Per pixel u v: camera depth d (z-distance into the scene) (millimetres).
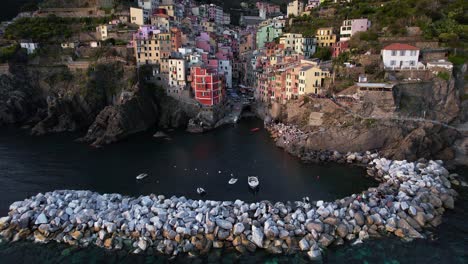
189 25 193250
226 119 137875
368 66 109750
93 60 146750
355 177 82438
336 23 159875
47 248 55875
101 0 186500
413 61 105812
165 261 52688
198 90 132875
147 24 174625
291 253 53812
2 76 142000
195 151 103875
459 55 107375
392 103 96250
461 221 61750
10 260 53500
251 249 54219
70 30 168125
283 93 129875
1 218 62281
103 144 110562
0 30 171625
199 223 58625
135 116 126062
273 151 102938
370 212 61969
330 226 58344
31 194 75500
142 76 138000
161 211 61719
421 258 52812
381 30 131625
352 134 95062
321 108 106438
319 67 115000
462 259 52438
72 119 129375
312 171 86875
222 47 191750
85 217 60281
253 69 172750
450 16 125375
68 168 90562
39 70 149250
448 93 98938
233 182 80500
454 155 91188
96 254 54406
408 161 87250
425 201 65562
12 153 102062
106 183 81125
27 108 143000
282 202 70438
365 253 53938
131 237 57312
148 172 87688
